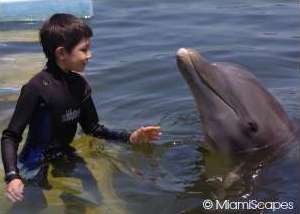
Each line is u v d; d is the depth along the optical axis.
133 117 3.84
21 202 3.08
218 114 3.36
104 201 3.08
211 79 3.35
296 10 5.75
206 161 3.37
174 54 4.72
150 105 3.98
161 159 3.39
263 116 3.39
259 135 3.37
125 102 4.02
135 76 4.37
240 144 3.37
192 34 5.16
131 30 5.29
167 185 3.19
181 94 4.12
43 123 3.26
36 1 5.89
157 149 3.49
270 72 4.42
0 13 5.87
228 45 4.91
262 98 3.43
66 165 3.32
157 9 5.84
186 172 3.29
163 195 3.11
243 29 5.27
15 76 4.52
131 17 5.62
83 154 3.41
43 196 3.11
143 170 3.31
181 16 5.62
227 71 3.43
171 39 5.05
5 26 5.67
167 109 3.93
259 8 5.84
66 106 3.29
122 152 3.45
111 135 3.50
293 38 5.03
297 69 4.46
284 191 3.12
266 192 3.12
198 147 3.50
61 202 3.07
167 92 4.15
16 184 3.05
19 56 4.92
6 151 3.14
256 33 5.17
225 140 3.38
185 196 3.10
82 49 3.22
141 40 5.05
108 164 3.34
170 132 3.66
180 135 3.63
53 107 3.25
